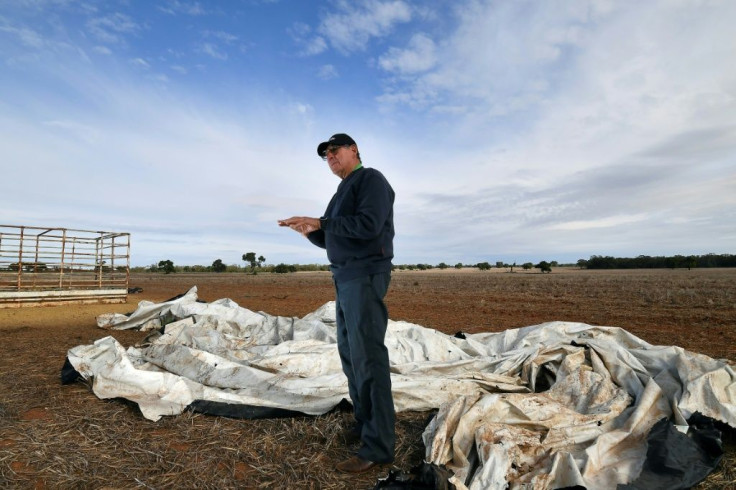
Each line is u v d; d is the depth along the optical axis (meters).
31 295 12.20
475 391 3.86
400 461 2.94
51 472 2.71
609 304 15.09
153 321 8.36
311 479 2.70
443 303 15.98
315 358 4.66
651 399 3.29
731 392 3.36
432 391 3.84
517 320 10.74
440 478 2.26
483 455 2.67
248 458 2.96
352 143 3.30
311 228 2.89
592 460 2.62
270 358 4.65
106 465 2.82
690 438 2.82
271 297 18.86
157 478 2.67
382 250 3.01
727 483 2.52
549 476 2.44
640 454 2.77
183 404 3.76
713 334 8.34
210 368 4.35
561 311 12.85
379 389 2.88
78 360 4.48
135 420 3.55
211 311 7.70
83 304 13.26
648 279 37.50
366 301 2.92
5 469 2.71
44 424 3.43
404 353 5.16
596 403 3.48
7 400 3.95
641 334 8.41
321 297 18.84
